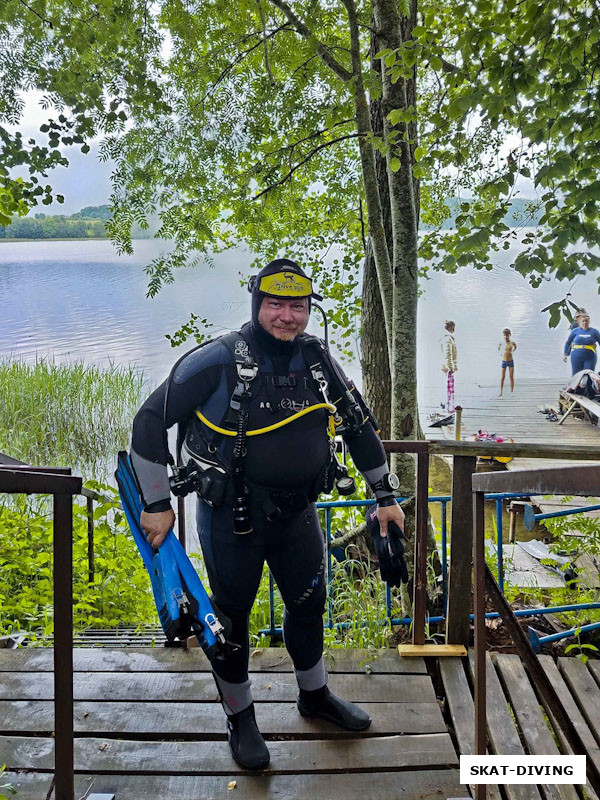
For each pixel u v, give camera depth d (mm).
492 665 2982
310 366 2178
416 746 2414
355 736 2469
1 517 4551
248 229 6891
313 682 2477
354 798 2188
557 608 3594
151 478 2068
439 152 3891
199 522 2262
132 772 2291
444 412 11469
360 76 4773
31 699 2627
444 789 2227
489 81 3562
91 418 10789
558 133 3521
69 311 26016
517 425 10828
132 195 5922
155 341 19531
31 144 5320
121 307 26500
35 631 3781
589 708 2771
